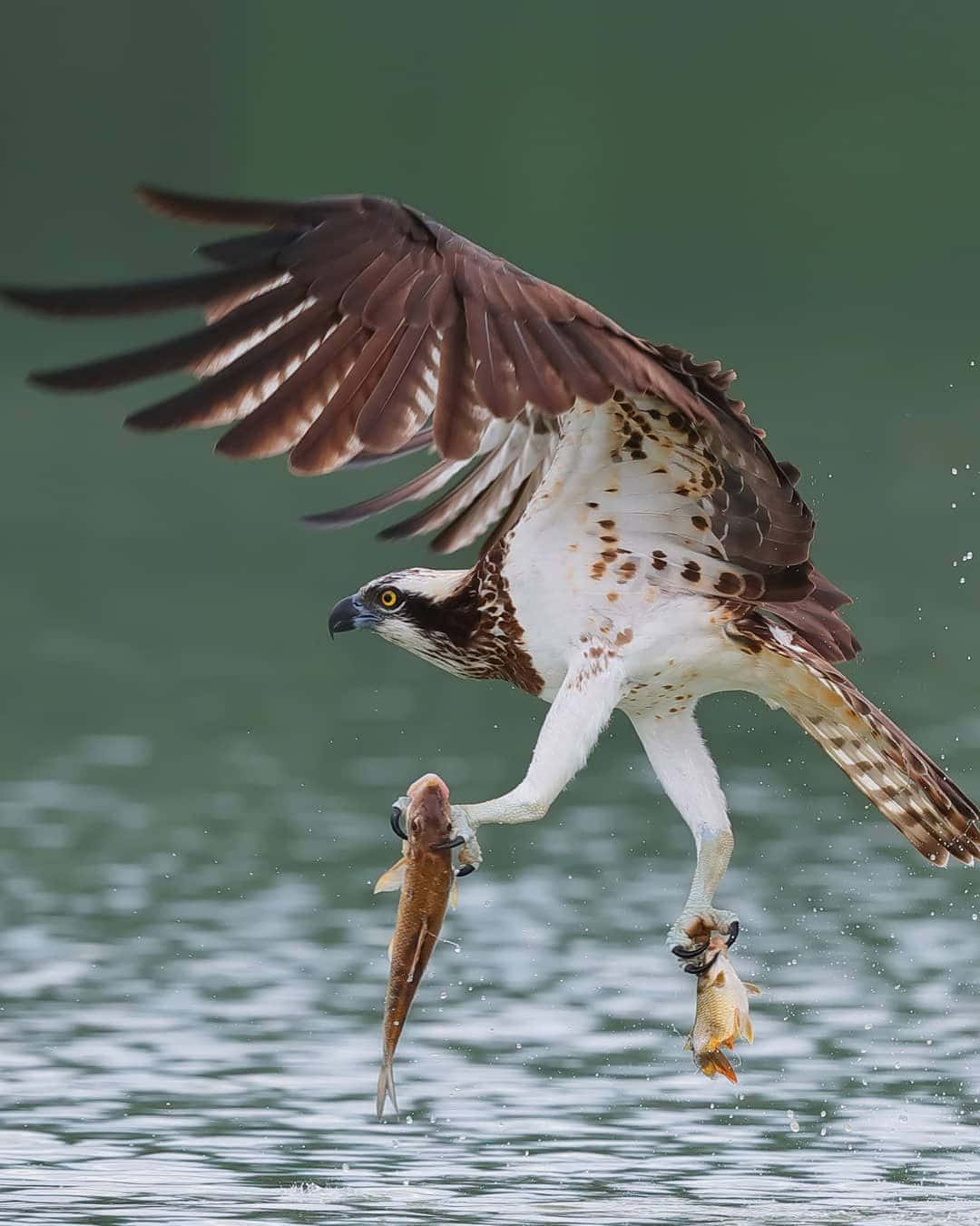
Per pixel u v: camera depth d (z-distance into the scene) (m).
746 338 57.91
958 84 77.19
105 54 79.00
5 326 61.41
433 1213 10.09
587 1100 11.97
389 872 9.24
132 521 36.53
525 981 14.22
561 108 78.62
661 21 83.44
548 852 17.52
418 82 79.75
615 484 9.48
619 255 67.50
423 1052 12.79
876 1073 12.41
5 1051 12.66
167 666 25.25
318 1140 11.25
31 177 72.31
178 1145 11.09
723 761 20.78
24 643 26.38
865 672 23.50
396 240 7.26
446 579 10.07
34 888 16.33
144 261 64.12
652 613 9.65
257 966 14.50
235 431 6.94
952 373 52.56
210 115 76.38
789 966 14.38
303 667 25.41
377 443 7.05
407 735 21.75
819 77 79.12
